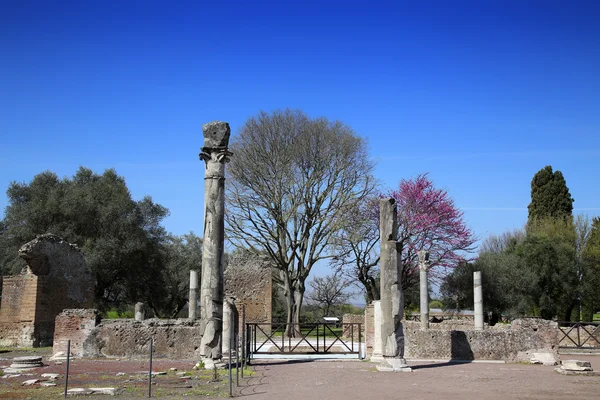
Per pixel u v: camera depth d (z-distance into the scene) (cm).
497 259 4088
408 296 4656
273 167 3597
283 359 2034
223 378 1471
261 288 3659
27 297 2533
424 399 1172
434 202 3991
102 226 3878
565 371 1617
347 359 2034
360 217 3734
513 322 2098
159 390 1269
